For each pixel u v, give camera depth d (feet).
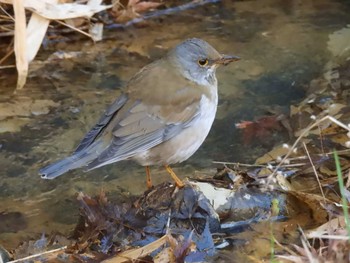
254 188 28.73
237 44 41.01
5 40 40.11
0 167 32.22
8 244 27.61
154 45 41.01
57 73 38.73
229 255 26.37
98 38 41.16
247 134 33.94
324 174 30.01
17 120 35.19
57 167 25.91
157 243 26.16
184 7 44.24
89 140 27.02
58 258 26.13
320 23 42.63
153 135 27.50
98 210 27.86
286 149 32.01
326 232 25.57
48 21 38.65
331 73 38.06
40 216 29.35
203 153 32.86
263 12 43.93
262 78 38.14
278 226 27.68
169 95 27.89
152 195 28.22
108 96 36.91
